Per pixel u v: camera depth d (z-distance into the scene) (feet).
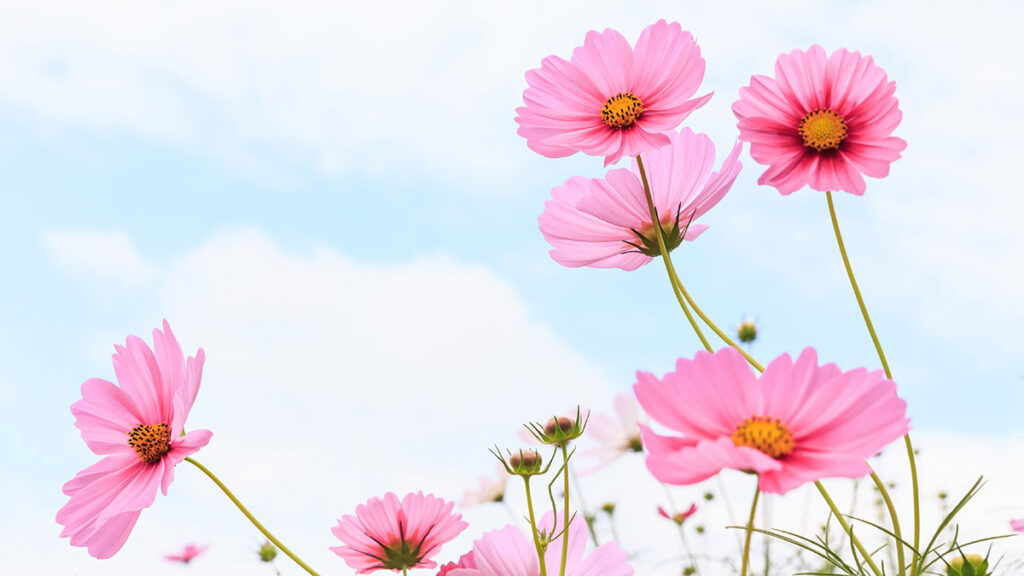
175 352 2.55
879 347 2.48
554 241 2.78
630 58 2.65
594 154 2.63
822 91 2.63
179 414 2.47
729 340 2.49
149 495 2.48
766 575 3.46
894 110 2.59
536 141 2.67
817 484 2.41
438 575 2.68
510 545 2.61
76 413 2.59
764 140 2.63
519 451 2.62
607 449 3.72
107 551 2.51
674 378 2.21
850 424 2.19
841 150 2.63
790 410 2.21
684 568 3.63
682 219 2.71
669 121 2.61
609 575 2.59
